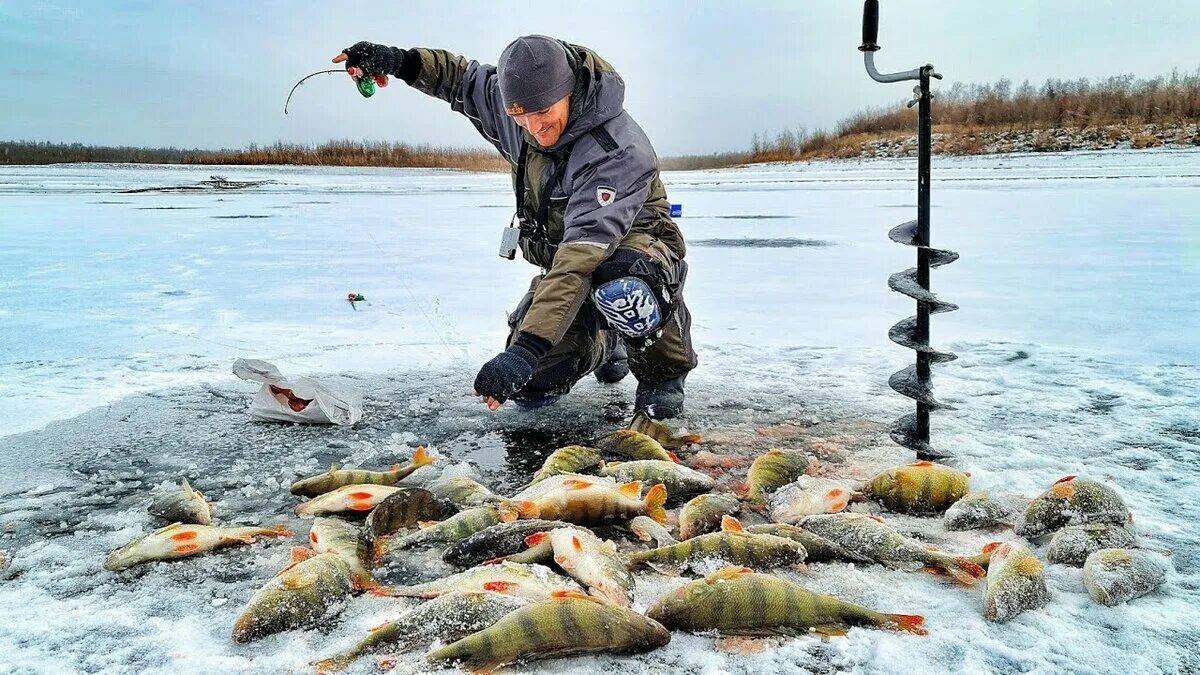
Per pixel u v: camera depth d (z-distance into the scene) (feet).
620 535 9.81
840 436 13.21
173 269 32.96
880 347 19.19
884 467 11.82
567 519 9.79
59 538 9.68
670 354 14.14
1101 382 15.65
